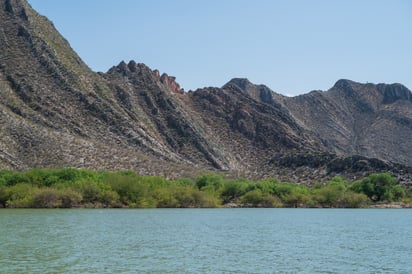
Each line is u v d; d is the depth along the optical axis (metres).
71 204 145.38
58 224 92.69
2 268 48.81
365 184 192.50
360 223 112.31
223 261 55.44
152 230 86.38
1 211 128.88
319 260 57.66
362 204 182.75
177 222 104.62
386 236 84.56
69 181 153.75
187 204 166.62
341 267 53.66
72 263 51.88
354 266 54.38
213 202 172.12
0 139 182.00
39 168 169.62
